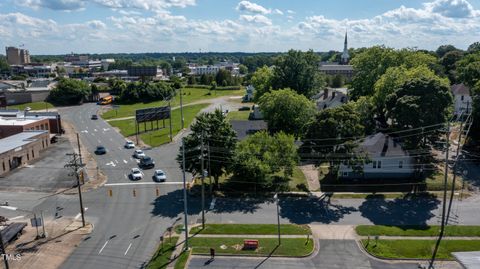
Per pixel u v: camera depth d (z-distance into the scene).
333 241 39.25
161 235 41.06
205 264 35.31
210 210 47.47
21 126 79.44
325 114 52.16
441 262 35.03
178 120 109.88
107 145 81.62
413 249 37.09
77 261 36.16
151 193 53.41
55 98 149.12
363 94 93.56
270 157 51.38
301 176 59.03
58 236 41.00
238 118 108.62
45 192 53.88
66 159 70.06
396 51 92.25
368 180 56.56
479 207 47.00
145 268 34.94
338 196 51.38
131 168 64.81
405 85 59.88
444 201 39.72
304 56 103.94
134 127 101.00
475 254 31.20
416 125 55.59
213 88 192.12
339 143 50.62
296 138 72.31
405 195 51.16
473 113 67.62
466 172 58.66
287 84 100.06
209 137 50.94
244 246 37.91
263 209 47.66
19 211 47.56
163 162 68.31
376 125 75.38
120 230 42.38
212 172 52.34
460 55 151.50
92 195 52.78
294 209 47.56
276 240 39.31
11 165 63.97
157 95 158.62
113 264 35.66
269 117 74.25
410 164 56.81
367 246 37.78
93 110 135.25
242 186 55.09
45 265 35.41
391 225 42.69
